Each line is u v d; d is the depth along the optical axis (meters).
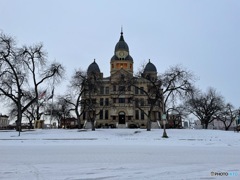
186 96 50.00
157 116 87.06
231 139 35.94
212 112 84.25
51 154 17.98
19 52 46.12
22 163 13.65
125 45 99.12
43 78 49.28
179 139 35.94
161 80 49.66
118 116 86.19
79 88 57.38
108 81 89.38
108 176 10.38
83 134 43.09
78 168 12.15
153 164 13.38
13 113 76.62
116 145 27.39
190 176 10.34
